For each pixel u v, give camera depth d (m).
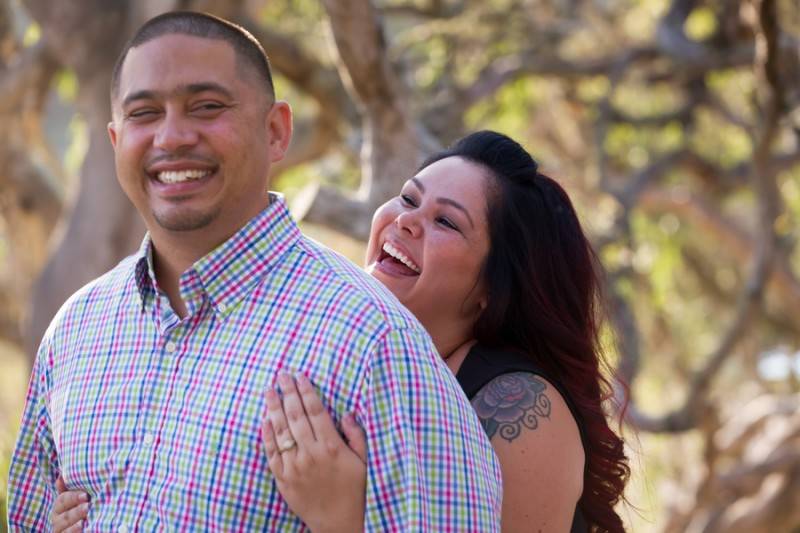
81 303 3.42
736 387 18.11
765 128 10.62
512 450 3.59
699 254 18.38
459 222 3.95
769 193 11.80
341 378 3.02
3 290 16.16
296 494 2.99
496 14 12.76
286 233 3.20
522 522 3.58
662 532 14.63
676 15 12.72
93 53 10.29
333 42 7.01
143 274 3.26
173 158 3.10
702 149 15.39
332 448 2.98
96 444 3.19
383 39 7.02
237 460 3.03
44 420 3.49
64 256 10.70
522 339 3.98
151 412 3.14
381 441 3.00
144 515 3.09
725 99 15.65
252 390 3.05
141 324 3.24
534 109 15.34
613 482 3.96
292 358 3.05
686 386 17.55
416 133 7.27
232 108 3.12
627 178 15.01
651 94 15.43
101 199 10.62
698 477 14.33
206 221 3.12
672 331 17.48
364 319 3.05
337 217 7.80
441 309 4.00
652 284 15.93
